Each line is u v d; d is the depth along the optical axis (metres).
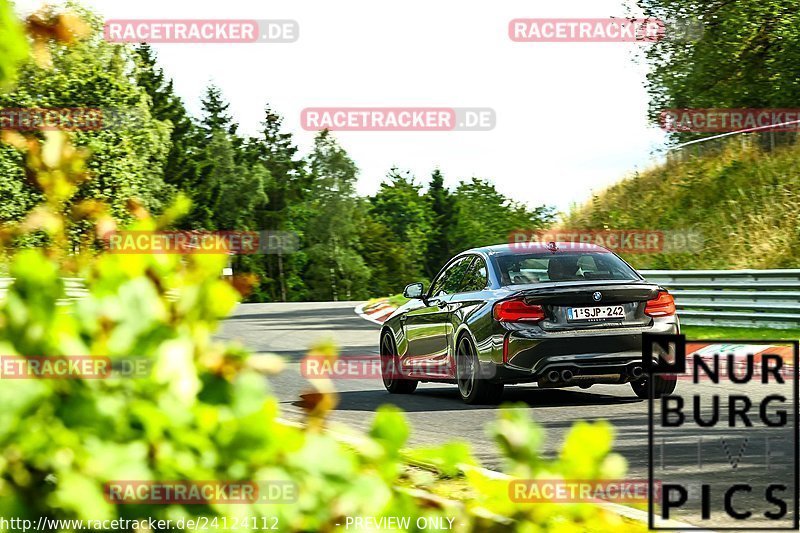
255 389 1.88
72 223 2.00
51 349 1.75
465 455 2.09
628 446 8.92
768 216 30.95
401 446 2.03
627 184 38.38
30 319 1.76
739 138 35.44
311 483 1.90
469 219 144.50
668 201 35.28
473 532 2.00
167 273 1.95
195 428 1.83
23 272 1.77
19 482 1.73
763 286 21.78
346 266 113.94
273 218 114.38
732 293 22.50
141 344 1.83
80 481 1.71
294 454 1.90
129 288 1.87
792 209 30.59
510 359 11.78
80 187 2.04
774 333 20.66
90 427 1.75
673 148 37.72
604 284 11.91
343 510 1.92
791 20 37.41
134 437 1.79
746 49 39.44
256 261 112.19
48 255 1.97
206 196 110.00
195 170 109.69
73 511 1.73
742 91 39.59
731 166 34.56
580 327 11.75
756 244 30.12
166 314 1.90
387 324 14.55
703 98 40.03
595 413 11.13
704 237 31.78
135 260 1.93
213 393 1.86
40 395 1.72
